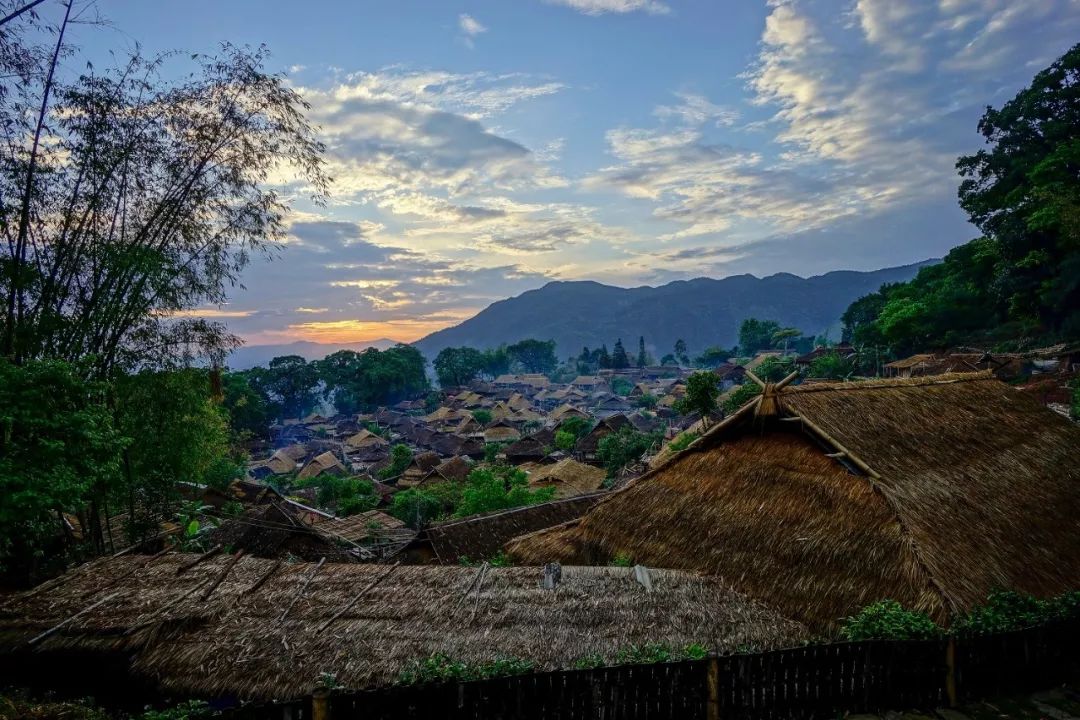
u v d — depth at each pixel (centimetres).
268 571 1040
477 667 700
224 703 754
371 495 4494
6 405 874
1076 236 3784
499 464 5462
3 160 1120
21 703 702
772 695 599
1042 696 646
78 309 1256
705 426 3728
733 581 965
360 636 818
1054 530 1041
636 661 677
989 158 4769
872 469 961
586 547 1236
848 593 844
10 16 936
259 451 7444
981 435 1241
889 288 8500
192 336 1465
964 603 758
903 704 618
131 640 833
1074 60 4184
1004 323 4875
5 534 921
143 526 1678
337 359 12606
